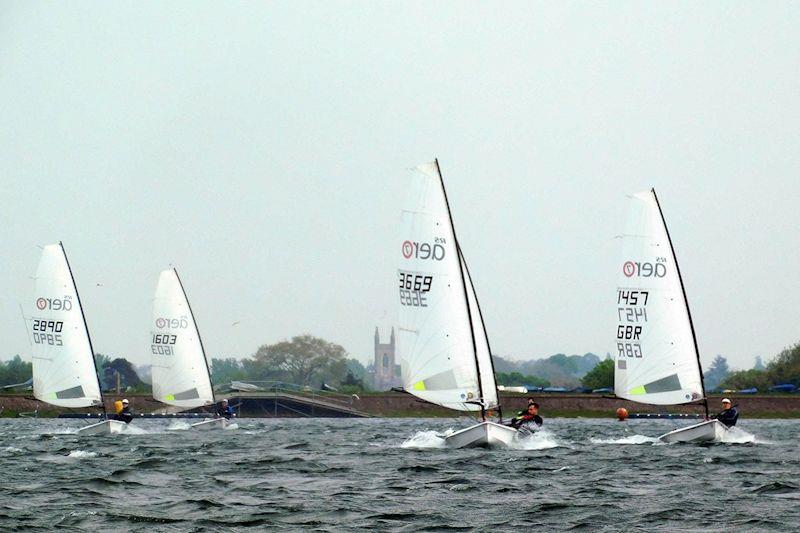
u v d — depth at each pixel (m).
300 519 104.44
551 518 104.88
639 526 100.62
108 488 129.00
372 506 112.50
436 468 149.62
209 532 97.81
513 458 165.62
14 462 165.38
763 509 109.94
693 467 153.75
